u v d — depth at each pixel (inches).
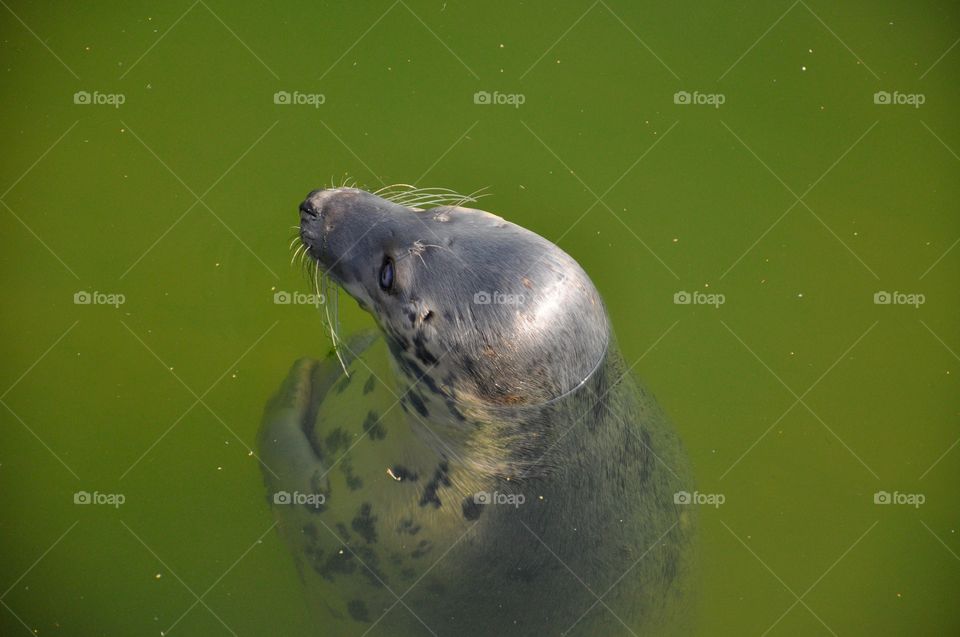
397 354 238.5
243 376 324.2
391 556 251.1
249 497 297.7
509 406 219.1
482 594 246.4
